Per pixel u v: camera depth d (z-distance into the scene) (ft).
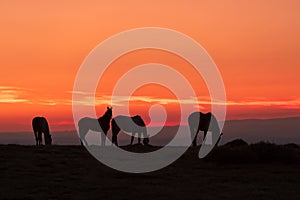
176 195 93.76
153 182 104.63
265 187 100.53
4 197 91.91
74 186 100.73
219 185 102.17
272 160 123.85
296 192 96.43
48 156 126.41
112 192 96.22
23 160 121.29
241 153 123.95
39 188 98.78
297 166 120.57
